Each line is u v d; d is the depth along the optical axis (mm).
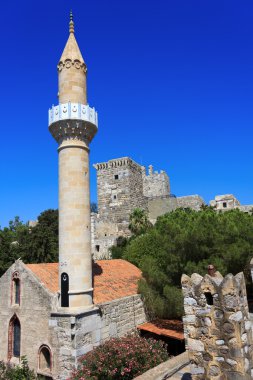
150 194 93625
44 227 54844
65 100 25109
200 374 10133
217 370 9836
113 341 20594
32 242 50906
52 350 21047
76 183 23672
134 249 38906
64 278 22297
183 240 23703
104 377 17906
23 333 22844
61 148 24375
